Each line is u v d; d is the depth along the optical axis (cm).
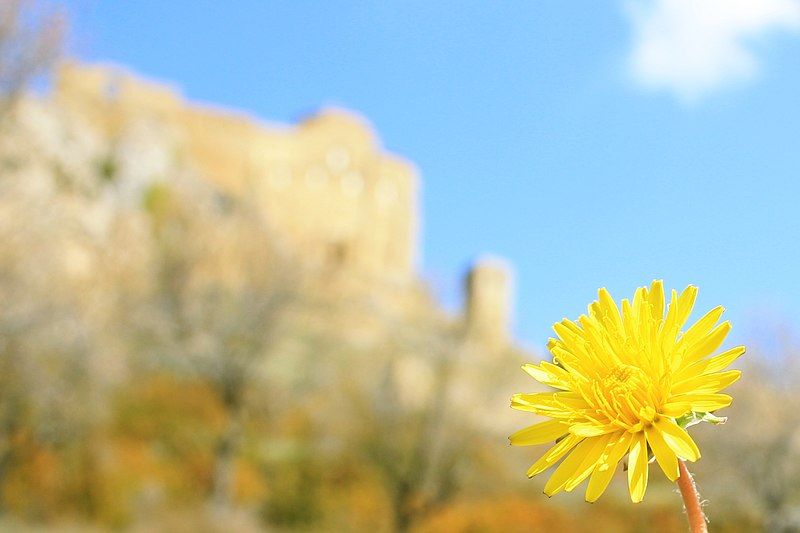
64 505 2336
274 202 8838
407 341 3488
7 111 2322
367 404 3117
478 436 3050
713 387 143
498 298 7556
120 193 4959
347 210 9494
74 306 2286
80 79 6366
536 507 2948
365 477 2988
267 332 3119
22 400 2155
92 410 2330
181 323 3130
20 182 2348
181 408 3231
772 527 2353
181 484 2914
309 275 3366
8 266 2106
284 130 9406
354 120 9894
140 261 3303
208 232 3553
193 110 8594
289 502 2920
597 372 157
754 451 2473
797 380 2605
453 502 2923
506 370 3238
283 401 3133
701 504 139
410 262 10056
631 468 141
